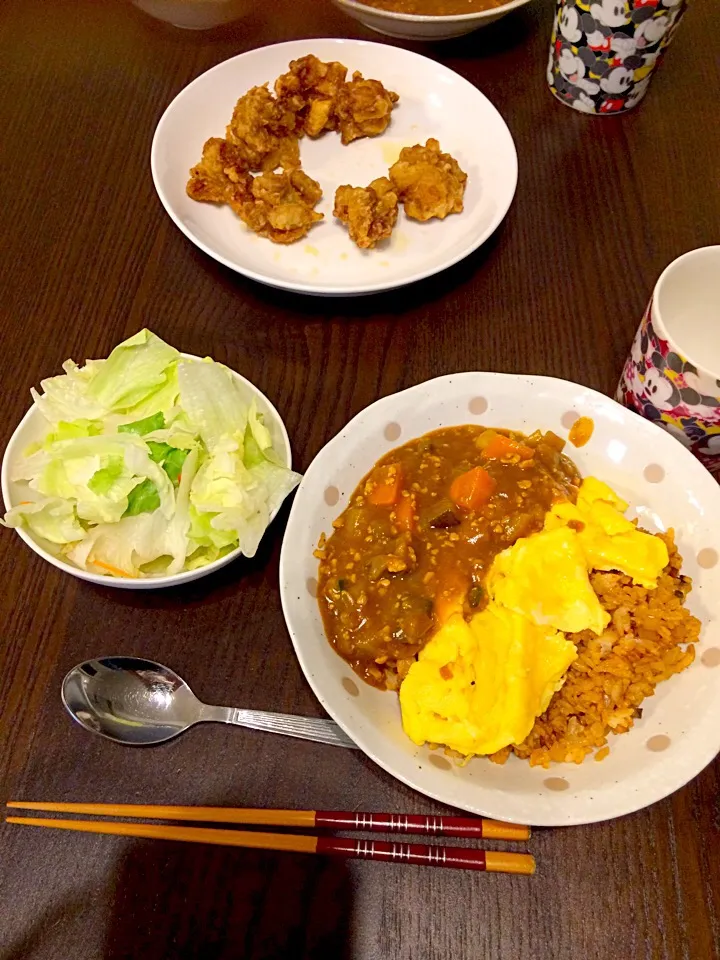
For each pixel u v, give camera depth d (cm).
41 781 35
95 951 31
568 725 34
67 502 38
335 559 38
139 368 41
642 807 30
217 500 38
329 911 32
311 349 47
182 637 38
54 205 53
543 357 46
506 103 58
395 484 39
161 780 35
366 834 33
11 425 44
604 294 49
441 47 61
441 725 33
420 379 46
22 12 63
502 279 50
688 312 41
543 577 36
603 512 38
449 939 31
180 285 50
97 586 39
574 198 53
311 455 43
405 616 35
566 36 53
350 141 56
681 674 35
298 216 50
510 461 39
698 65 59
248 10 64
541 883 32
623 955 31
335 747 35
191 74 59
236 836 33
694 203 53
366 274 50
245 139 52
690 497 38
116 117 57
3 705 36
